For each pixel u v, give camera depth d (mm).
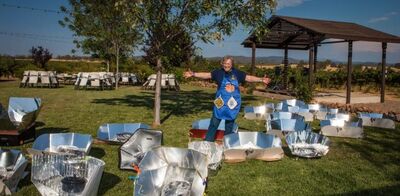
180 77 22234
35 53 33375
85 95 17641
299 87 15258
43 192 4422
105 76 22672
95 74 22141
